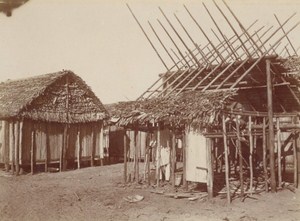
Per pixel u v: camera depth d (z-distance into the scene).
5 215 11.21
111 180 17.12
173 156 14.41
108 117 23.44
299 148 15.72
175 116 13.60
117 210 11.67
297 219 10.50
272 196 13.26
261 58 14.86
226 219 10.50
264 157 14.00
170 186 14.85
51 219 10.86
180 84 18.59
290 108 18.70
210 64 17.47
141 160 26.50
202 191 13.98
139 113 15.16
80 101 22.25
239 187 14.48
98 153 23.23
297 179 15.15
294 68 17.62
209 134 12.78
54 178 18.06
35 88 20.45
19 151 19.28
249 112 13.63
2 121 20.25
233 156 17.59
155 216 10.93
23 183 16.41
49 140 20.64
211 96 12.93
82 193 14.05
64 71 21.45
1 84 23.66
